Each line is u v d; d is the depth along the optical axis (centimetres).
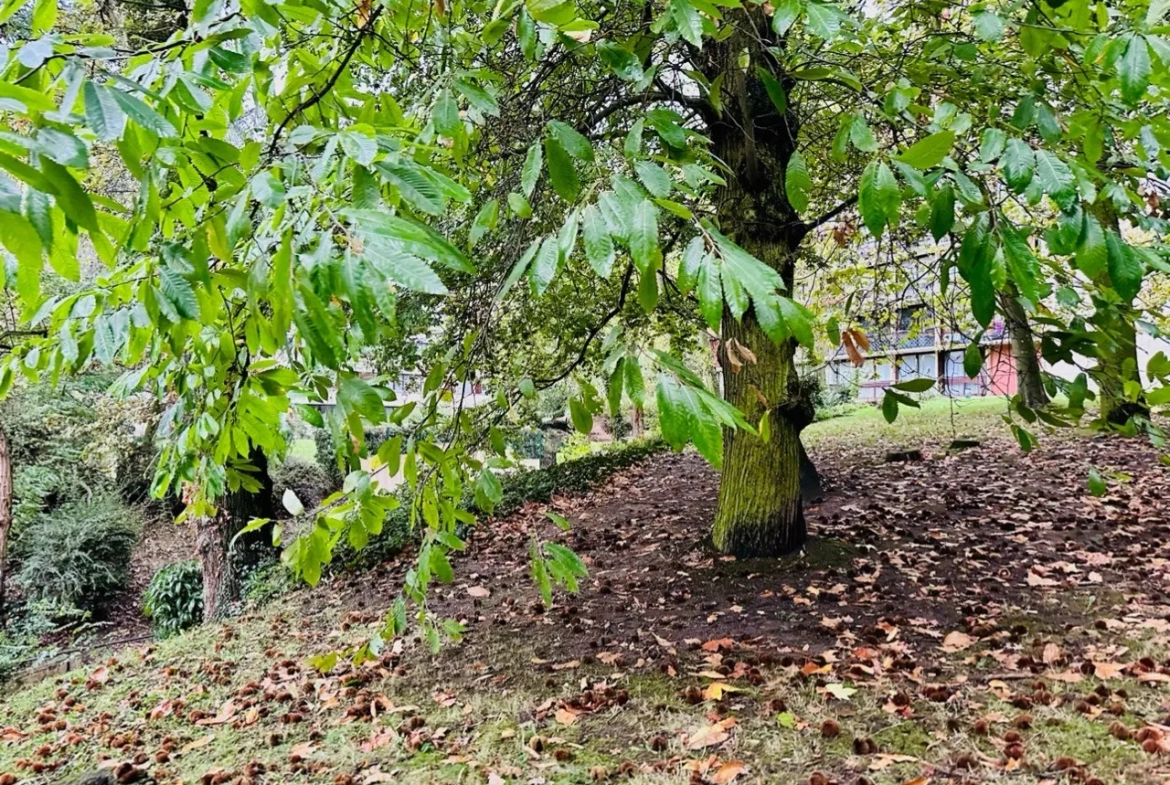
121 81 82
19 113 71
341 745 312
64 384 932
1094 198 105
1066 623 359
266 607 655
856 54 198
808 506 681
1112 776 217
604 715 305
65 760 350
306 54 155
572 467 1064
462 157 172
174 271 97
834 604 412
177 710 403
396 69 243
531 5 113
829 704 289
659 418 88
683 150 135
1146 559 443
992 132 110
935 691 287
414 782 265
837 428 1196
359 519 177
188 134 124
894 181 102
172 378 190
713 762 251
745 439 500
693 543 555
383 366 559
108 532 919
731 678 328
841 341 168
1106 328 134
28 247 65
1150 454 724
